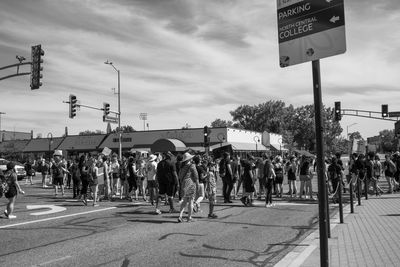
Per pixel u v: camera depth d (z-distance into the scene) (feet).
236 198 56.08
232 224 34.12
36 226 32.73
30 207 45.62
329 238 25.95
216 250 24.34
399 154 65.10
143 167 53.26
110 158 64.69
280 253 23.49
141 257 22.56
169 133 177.27
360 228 29.30
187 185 35.45
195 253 23.56
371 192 61.52
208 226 33.06
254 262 21.48
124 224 33.91
